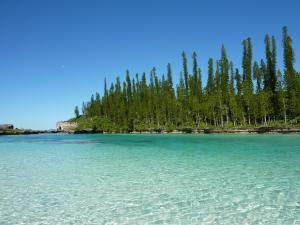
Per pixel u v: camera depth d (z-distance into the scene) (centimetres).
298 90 6391
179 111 9156
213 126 7994
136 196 1384
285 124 6381
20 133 12012
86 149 3912
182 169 2070
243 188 1479
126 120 10638
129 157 2864
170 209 1182
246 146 3600
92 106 13800
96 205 1259
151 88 10300
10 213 1173
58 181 1752
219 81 8594
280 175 1773
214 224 1013
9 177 1895
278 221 1021
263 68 7669
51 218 1112
